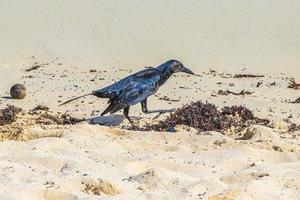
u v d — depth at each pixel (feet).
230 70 75.46
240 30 88.53
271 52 81.51
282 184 33.50
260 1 98.84
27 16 92.84
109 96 51.85
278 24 90.38
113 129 47.21
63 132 45.65
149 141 43.78
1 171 33.68
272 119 54.19
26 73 73.87
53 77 71.82
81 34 86.79
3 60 78.84
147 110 53.57
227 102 61.36
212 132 46.09
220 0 99.19
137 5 97.40
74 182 31.40
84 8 95.71
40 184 30.78
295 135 47.67
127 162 36.88
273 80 71.41
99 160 37.58
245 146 41.70
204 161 37.93
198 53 81.05
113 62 78.07
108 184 31.40
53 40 84.84
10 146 41.06
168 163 36.68
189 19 92.02
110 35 86.58
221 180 34.01
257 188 32.22
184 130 48.88
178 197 30.30
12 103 61.36
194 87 67.10
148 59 79.41
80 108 59.06
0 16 92.84
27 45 83.35
